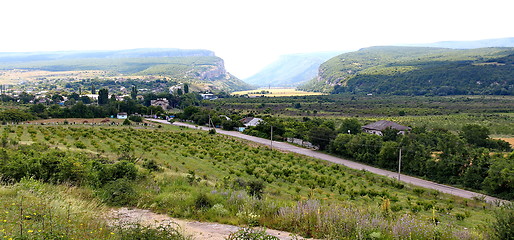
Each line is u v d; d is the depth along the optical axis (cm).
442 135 6200
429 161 5072
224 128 10662
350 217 1220
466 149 4888
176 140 7331
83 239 881
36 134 6719
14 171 1781
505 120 10175
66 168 1859
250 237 952
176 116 13475
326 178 4297
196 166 4612
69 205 1170
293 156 6362
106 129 8412
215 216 1404
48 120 10306
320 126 8069
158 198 1639
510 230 1020
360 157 6162
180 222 1312
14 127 7569
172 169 3897
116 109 12638
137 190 1772
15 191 1380
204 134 8825
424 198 3800
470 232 1209
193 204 1535
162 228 1012
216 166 4772
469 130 6353
